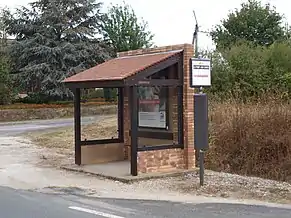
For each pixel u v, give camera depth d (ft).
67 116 137.69
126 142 47.39
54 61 140.05
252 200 31.12
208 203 29.99
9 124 114.73
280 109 46.73
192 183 36.55
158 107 43.27
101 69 43.93
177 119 41.57
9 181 39.19
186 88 40.83
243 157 46.70
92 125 85.30
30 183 38.11
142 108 44.52
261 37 147.84
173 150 40.93
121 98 47.16
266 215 26.66
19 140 73.26
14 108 128.57
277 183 37.81
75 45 142.61
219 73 86.53
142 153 39.37
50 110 134.21
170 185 36.06
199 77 35.73
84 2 147.54
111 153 46.96
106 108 144.15
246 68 89.71
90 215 26.71
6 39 150.51
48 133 82.89
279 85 82.17
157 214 26.84
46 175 41.52
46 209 28.53
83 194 33.37
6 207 29.25
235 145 47.32
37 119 129.70
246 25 147.33
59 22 143.02
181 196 32.40
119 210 27.96
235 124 47.52
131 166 38.86
